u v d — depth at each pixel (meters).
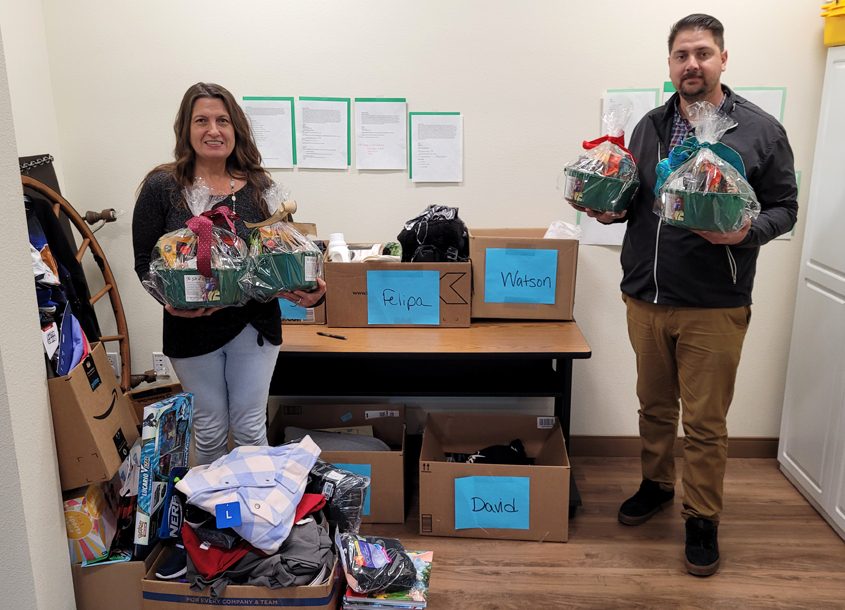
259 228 2.03
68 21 2.79
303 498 1.98
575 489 2.76
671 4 2.73
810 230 2.73
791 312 2.97
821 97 2.74
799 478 2.84
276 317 2.21
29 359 1.73
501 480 2.50
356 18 2.79
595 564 2.43
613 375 3.09
